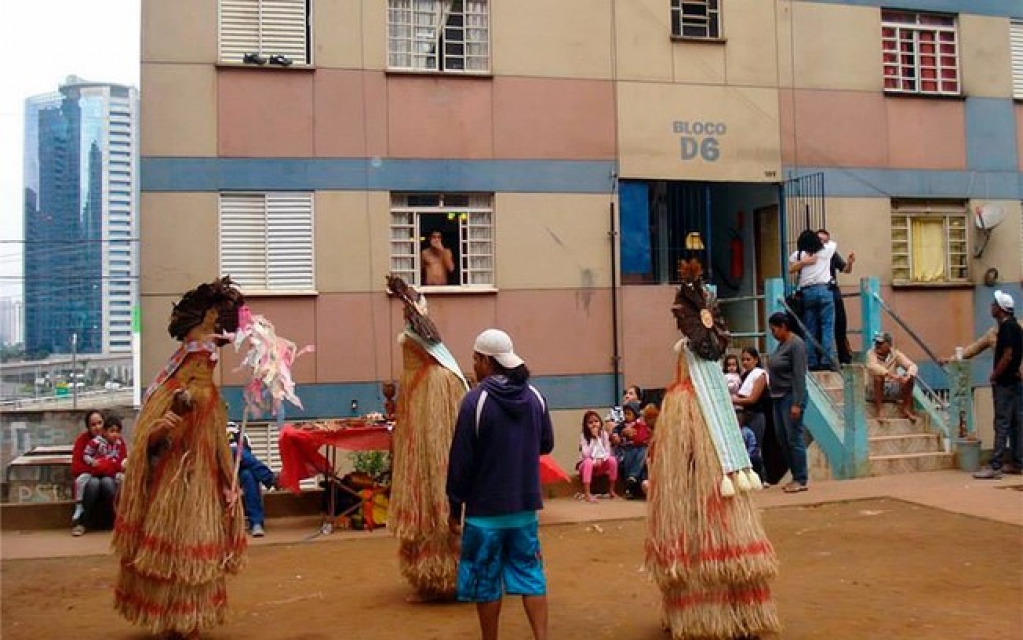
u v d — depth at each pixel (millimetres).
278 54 14383
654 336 15398
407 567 7219
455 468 5695
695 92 15836
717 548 5574
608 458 11984
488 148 14977
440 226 14969
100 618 7074
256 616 6988
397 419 7504
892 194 16625
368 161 14516
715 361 6062
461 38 15164
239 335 6570
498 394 5723
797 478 11320
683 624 5672
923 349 14992
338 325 14273
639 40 15648
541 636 5684
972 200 17047
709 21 16156
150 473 6164
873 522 9586
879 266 16500
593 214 15336
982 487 11141
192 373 6277
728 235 17688
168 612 6070
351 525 10680
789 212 16141
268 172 14156
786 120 16219
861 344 15867
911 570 7691
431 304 14664
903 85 17031
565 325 15117
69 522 11125
